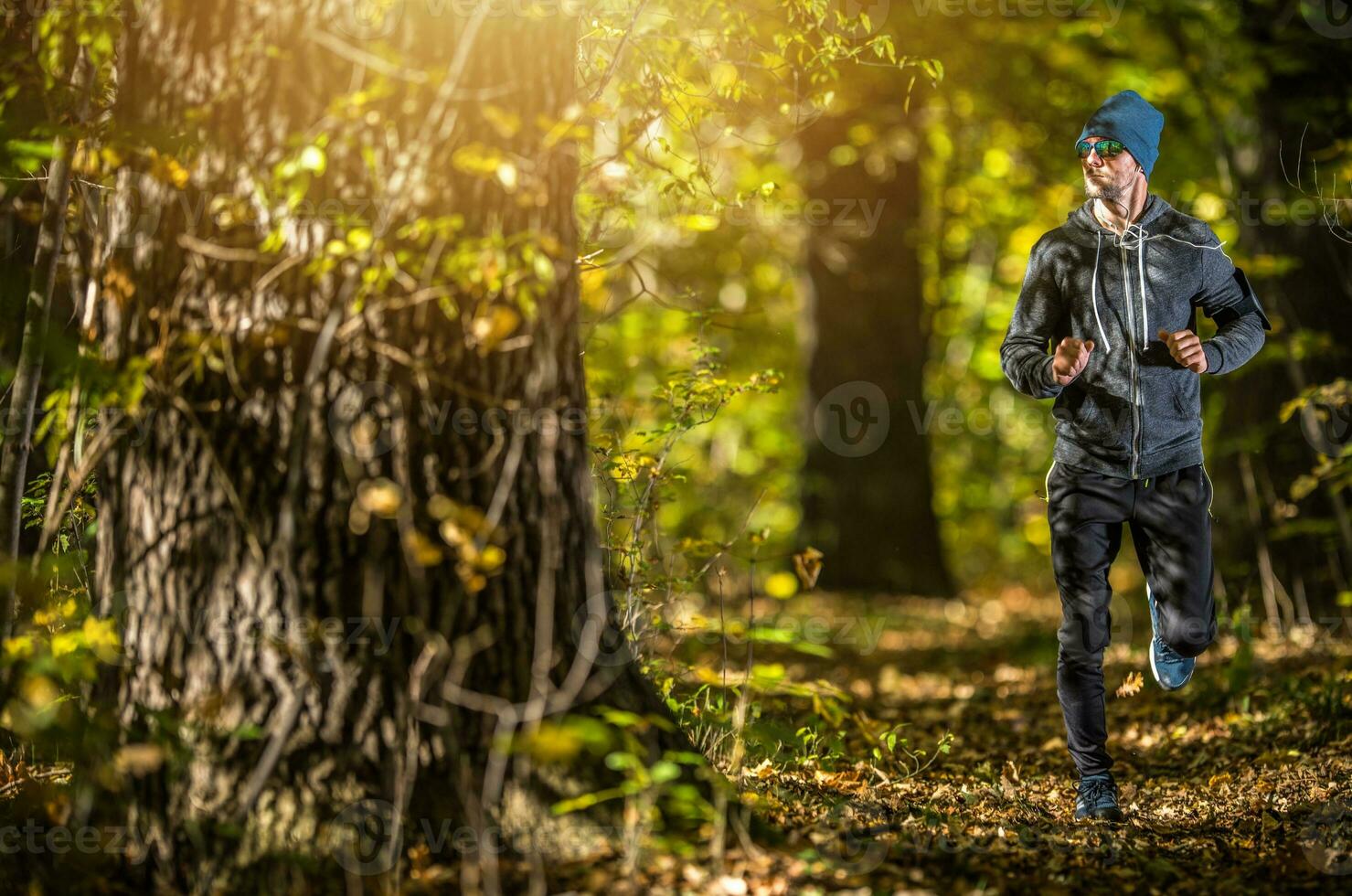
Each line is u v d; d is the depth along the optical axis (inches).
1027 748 416.5
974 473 1562.5
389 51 225.9
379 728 222.5
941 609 947.3
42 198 323.0
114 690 231.3
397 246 226.7
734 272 980.6
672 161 390.3
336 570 224.1
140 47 237.5
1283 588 592.1
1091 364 289.3
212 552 227.0
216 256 228.5
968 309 1584.6
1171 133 911.0
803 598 938.1
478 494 230.1
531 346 235.8
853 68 815.1
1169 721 438.3
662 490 352.5
